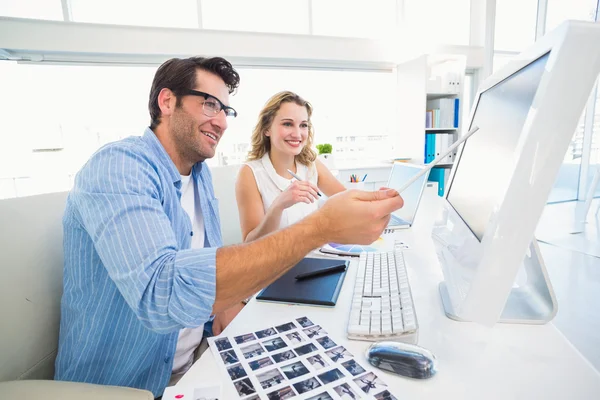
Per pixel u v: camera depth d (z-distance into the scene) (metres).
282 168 1.64
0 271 0.66
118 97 3.25
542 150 0.39
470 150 0.71
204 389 0.46
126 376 0.74
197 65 0.83
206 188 1.06
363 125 4.20
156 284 0.50
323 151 2.78
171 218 0.77
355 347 0.56
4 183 2.98
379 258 0.95
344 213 0.53
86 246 0.68
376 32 4.11
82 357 0.71
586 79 0.36
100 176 0.59
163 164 0.81
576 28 0.36
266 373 0.50
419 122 3.80
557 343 0.55
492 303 0.44
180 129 0.85
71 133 3.17
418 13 4.19
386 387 0.46
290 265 0.54
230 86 0.91
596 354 1.53
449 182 0.84
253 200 1.52
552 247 2.92
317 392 0.46
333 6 3.87
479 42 4.39
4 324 0.65
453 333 0.59
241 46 3.46
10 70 2.94
